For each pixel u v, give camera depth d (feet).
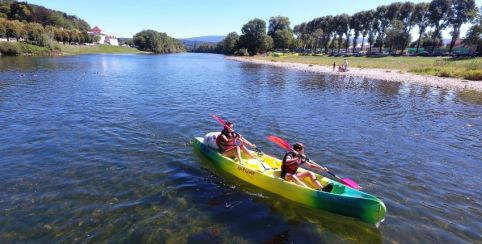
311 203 24.08
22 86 76.79
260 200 25.12
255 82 102.42
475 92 84.69
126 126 43.73
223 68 168.66
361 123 49.65
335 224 22.31
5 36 253.03
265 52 361.51
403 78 114.21
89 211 22.97
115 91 73.87
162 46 476.95
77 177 28.04
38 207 23.26
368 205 21.76
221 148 30.78
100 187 26.45
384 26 288.51
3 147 34.47
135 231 20.86
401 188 27.96
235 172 28.73
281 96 74.43
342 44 360.28
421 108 63.05
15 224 21.29
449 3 243.40
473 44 209.46
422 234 21.47
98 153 33.60
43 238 20.04
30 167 29.76
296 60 239.50
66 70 123.34
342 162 33.47
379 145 39.22
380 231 21.66
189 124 46.03
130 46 501.97
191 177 28.71
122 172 29.30
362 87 92.17
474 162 34.71
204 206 24.06
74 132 40.37
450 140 42.45
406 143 40.40
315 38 341.41
